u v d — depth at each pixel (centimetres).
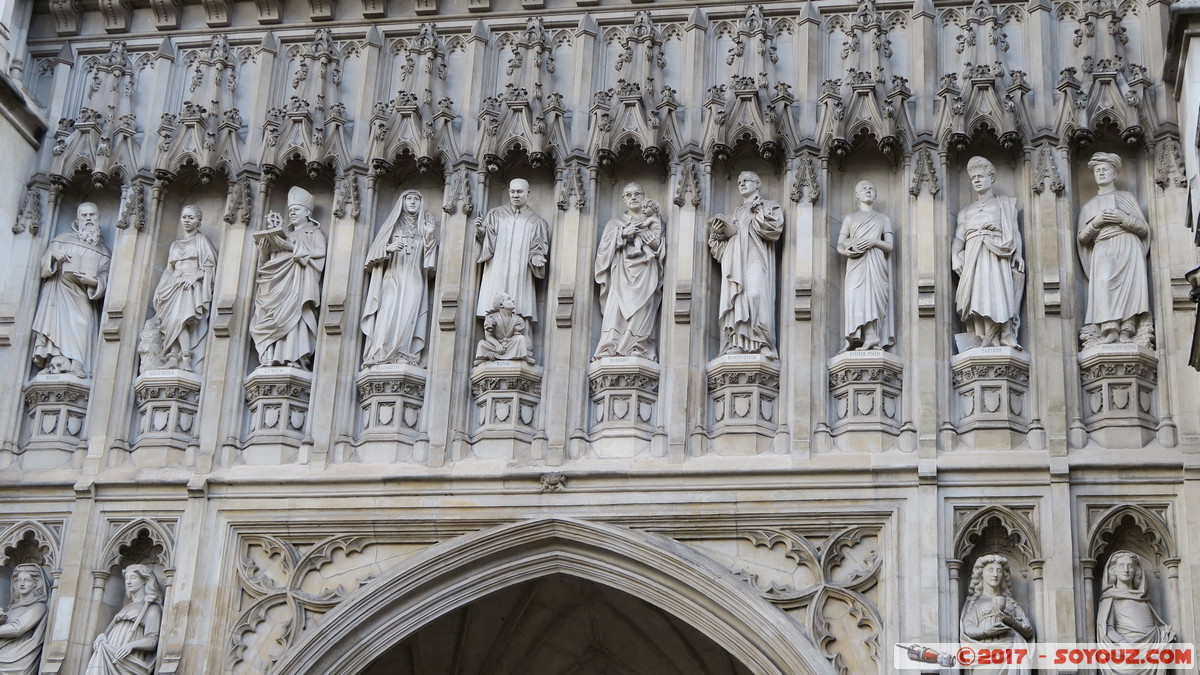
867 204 2595
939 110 2622
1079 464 2389
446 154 2716
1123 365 2444
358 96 2794
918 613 2345
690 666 2864
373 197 2722
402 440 2564
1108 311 2472
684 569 2422
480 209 2691
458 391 2580
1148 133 2564
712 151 2647
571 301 2598
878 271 2547
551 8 2806
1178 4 2441
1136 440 2405
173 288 2697
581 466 2495
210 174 2750
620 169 2712
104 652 2472
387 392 2589
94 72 2886
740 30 2723
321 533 2527
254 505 2544
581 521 2464
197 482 2553
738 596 2395
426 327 2647
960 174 2623
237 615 2500
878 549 2408
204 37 2888
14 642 2520
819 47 2717
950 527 2394
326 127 2750
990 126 2592
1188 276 2236
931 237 2552
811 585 2402
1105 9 2655
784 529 2434
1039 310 2497
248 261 2712
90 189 2831
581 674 2902
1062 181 2559
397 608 2481
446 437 2545
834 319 2562
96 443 2623
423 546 2512
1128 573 2333
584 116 2719
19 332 2716
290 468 2559
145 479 2572
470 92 2759
